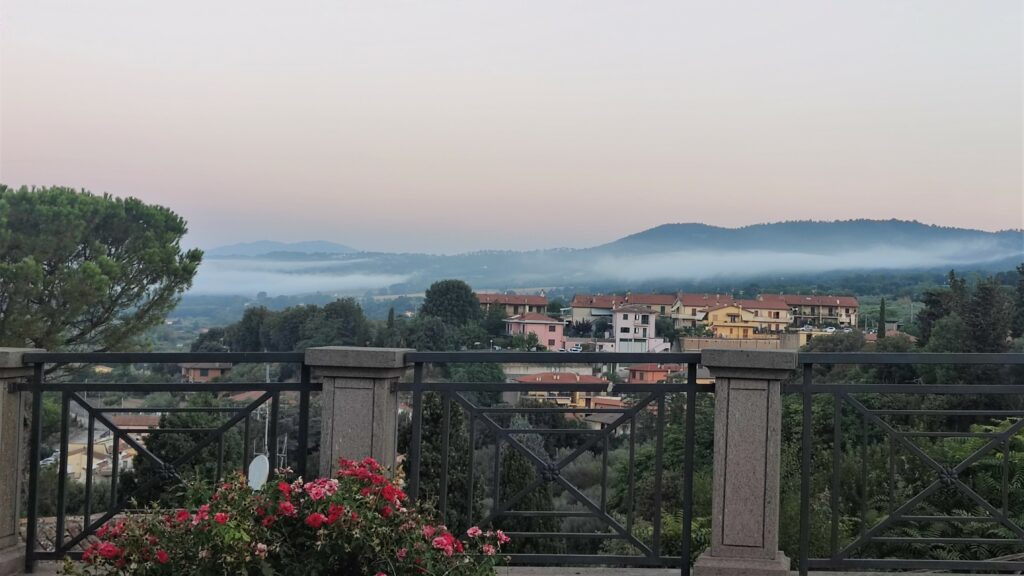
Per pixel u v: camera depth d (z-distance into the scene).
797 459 9.34
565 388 4.35
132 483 9.09
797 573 4.33
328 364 4.36
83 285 18.83
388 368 4.34
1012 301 33.53
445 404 4.44
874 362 4.20
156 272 21.16
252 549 3.40
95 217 20.14
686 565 4.34
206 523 3.44
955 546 6.93
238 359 4.43
